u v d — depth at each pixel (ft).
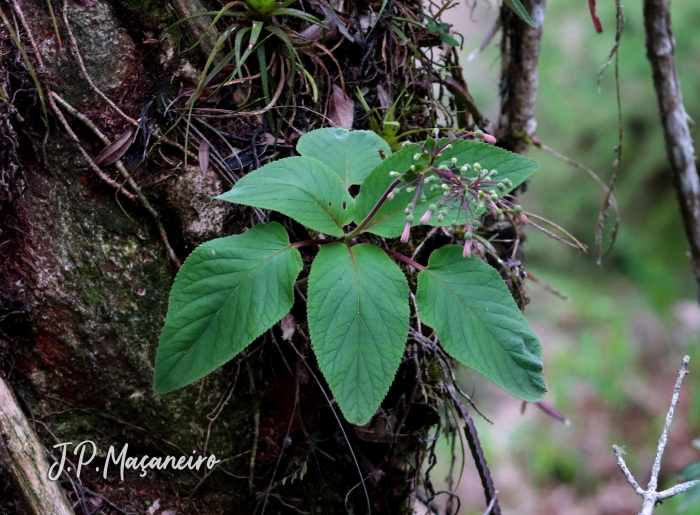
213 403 6.64
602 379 16.80
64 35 6.58
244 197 6.37
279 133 6.70
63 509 6.37
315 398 6.72
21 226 6.56
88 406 6.61
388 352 6.30
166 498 6.65
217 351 6.32
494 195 6.29
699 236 7.45
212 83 6.66
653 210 19.53
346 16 6.79
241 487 6.70
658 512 12.71
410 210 6.31
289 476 6.70
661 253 19.98
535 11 7.21
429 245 6.88
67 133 6.57
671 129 7.34
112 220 6.59
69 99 6.58
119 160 6.58
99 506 6.58
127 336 6.59
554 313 18.97
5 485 6.46
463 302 6.37
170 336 6.31
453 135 7.00
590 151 19.47
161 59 6.64
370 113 6.82
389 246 6.81
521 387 6.31
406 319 6.33
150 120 6.62
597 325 18.65
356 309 6.32
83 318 6.57
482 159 6.44
